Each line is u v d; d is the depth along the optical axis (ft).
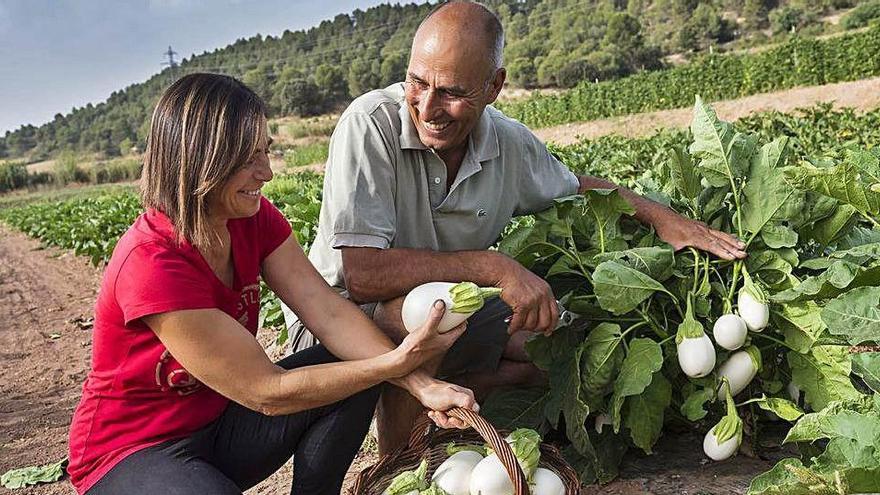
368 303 9.95
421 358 8.03
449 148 9.82
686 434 10.82
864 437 7.16
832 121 45.75
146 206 7.54
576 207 10.41
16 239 82.99
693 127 10.46
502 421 10.31
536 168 11.00
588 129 107.45
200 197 7.20
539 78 246.68
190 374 7.63
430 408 8.02
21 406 17.94
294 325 10.57
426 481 8.11
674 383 10.10
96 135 508.53
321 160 160.56
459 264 9.45
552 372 10.02
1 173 304.50
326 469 8.43
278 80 418.72
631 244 10.78
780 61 96.22
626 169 36.47
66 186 310.86
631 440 10.16
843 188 9.70
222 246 7.79
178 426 7.75
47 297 36.99
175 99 7.16
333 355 8.73
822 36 217.77
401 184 9.98
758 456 10.00
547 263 11.10
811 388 9.43
